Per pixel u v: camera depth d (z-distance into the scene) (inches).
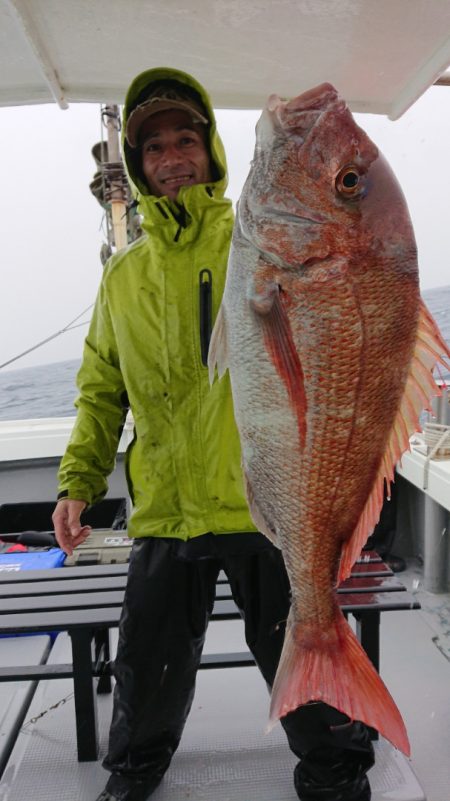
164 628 74.2
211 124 69.0
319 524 54.6
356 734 73.2
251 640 74.0
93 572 100.3
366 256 47.4
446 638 119.3
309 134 47.1
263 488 55.6
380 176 46.9
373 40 78.9
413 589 140.6
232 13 72.9
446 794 80.3
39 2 70.4
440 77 85.7
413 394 50.2
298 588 57.5
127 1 70.5
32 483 178.2
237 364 52.9
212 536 71.9
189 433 70.7
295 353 49.9
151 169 70.8
